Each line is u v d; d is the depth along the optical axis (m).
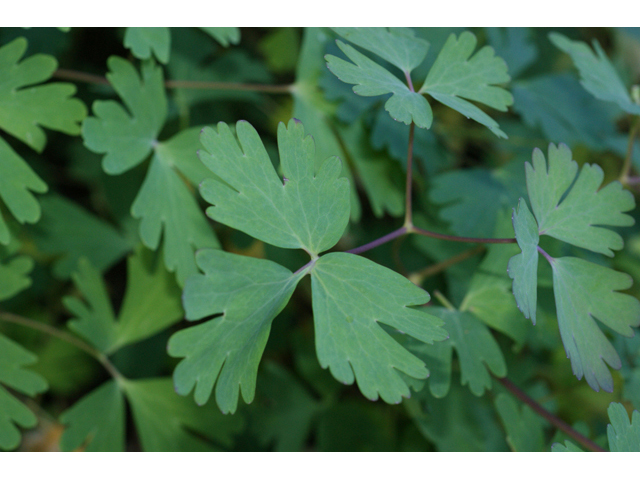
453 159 0.36
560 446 0.24
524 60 0.34
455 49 0.26
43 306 0.35
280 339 0.34
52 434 0.34
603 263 0.30
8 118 0.26
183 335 0.22
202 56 0.35
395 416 0.33
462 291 0.32
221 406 0.22
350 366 0.22
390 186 0.31
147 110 0.27
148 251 0.30
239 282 0.23
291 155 0.23
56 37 0.33
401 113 0.23
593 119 0.34
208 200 0.22
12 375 0.27
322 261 0.23
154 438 0.29
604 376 0.23
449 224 0.32
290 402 0.33
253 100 0.37
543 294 0.29
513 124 0.37
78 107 0.26
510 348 0.30
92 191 0.38
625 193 0.24
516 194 0.32
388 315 0.22
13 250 0.28
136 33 0.27
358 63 0.24
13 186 0.26
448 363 0.25
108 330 0.30
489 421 0.29
